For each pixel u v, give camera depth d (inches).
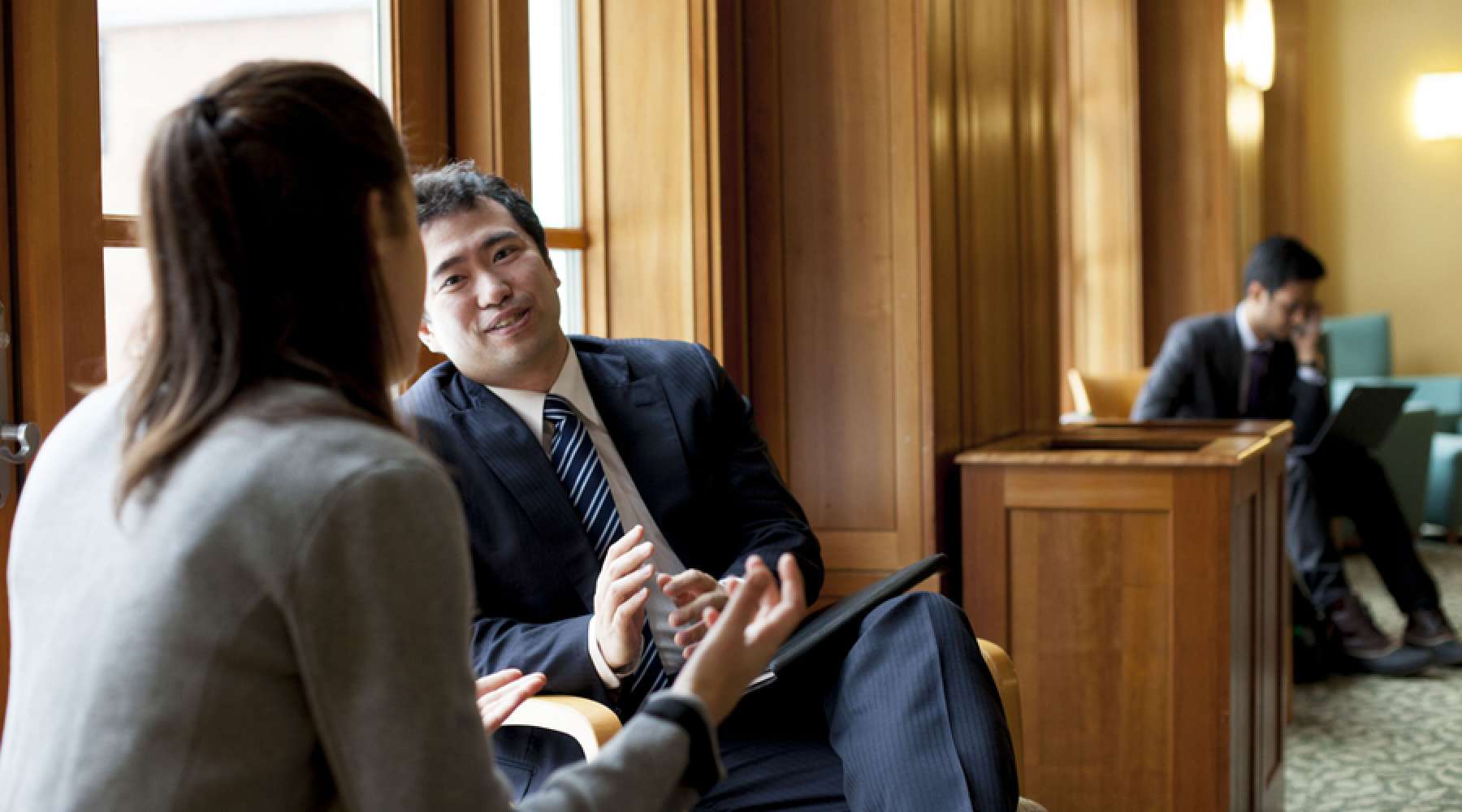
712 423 90.3
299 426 37.5
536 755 79.1
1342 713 172.4
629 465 86.4
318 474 36.7
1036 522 122.7
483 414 83.0
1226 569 116.4
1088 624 121.2
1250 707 125.6
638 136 120.5
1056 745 122.4
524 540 81.6
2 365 68.4
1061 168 249.6
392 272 42.3
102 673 35.9
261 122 39.0
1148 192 260.2
